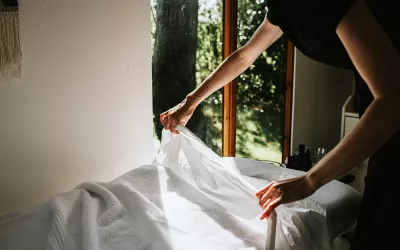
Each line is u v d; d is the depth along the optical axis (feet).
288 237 3.15
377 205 2.93
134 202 3.45
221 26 6.59
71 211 3.23
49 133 4.47
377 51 2.32
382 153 2.87
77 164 4.79
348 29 2.41
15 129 4.18
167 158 4.32
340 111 8.32
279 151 7.53
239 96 6.92
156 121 6.21
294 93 7.37
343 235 4.14
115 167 5.23
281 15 2.97
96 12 4.74
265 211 2.81
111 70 4.99
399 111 2.33
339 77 8.11
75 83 4.64
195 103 4.26
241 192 3.62
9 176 4.20
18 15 3.99
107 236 3.07
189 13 6.26
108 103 5.02
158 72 6.07
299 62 7.34
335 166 2.58
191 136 4.15
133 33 5.19
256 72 7.01
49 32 4.33
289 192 2.78
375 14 2.60
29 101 4.25
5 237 3.02
